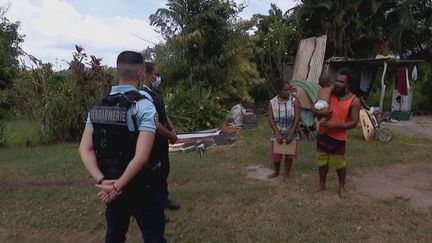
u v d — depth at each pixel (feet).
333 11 50.11
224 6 43.39
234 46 45.06
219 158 26.40
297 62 48.32
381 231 15.39
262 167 24.32
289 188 20.18
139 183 10.16
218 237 15.26
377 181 21.45
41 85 36.52
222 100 45.42
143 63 10.54
